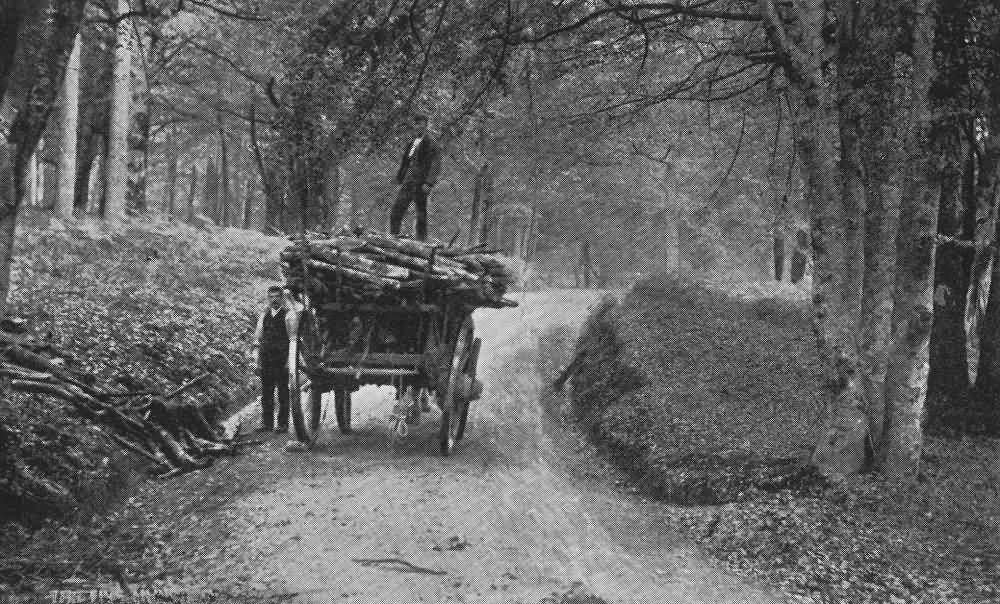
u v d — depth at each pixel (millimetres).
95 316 12859
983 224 11609
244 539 7406
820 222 9469
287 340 11922
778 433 11031
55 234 17750
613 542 7984
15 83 6785
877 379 9500
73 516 8188
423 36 12664
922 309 9203
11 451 8281
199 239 24203
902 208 9359
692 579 7086
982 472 9680
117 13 21469
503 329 23938
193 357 13695
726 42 15648
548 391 17094
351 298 10891
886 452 9281
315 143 12719
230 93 33594
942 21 10656
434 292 10945
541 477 10414
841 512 8445
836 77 10070
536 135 16047
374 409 14164
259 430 12281
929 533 7973
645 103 14422
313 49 12609
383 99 12391
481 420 13891
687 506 9508
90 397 9062
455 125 13031
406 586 6371
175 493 9148
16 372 8656
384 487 9164
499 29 12234
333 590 6234
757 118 18109
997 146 11461
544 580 6699
